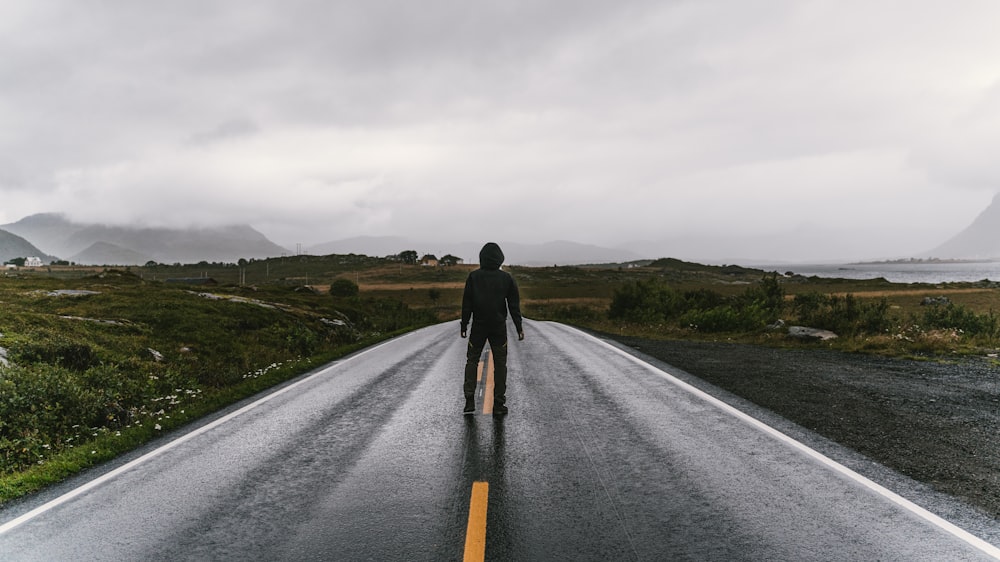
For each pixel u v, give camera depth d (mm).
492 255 6645
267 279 191750
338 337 20438
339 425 6379
